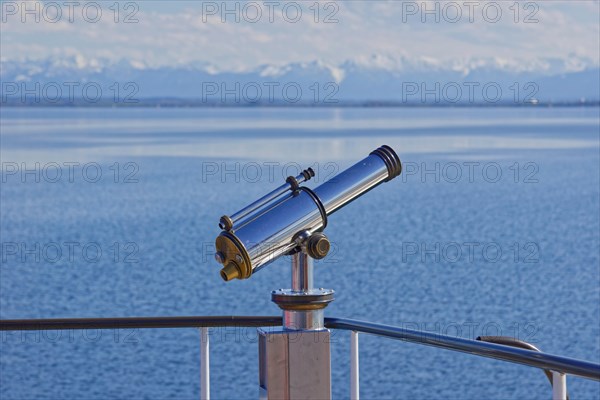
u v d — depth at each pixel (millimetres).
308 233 7906
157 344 99188
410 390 85500
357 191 8094
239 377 86250
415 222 175500
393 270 130750
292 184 7992
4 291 121688
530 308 110188
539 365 7238
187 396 81188
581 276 126250
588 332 99188
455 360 94750
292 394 8156
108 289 121438
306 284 8305
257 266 7770
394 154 8305
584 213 183375
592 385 97812
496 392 85938
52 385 85375
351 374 9367
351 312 108812
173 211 185625
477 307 111250
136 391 82750
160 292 119375
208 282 124500
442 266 133750
